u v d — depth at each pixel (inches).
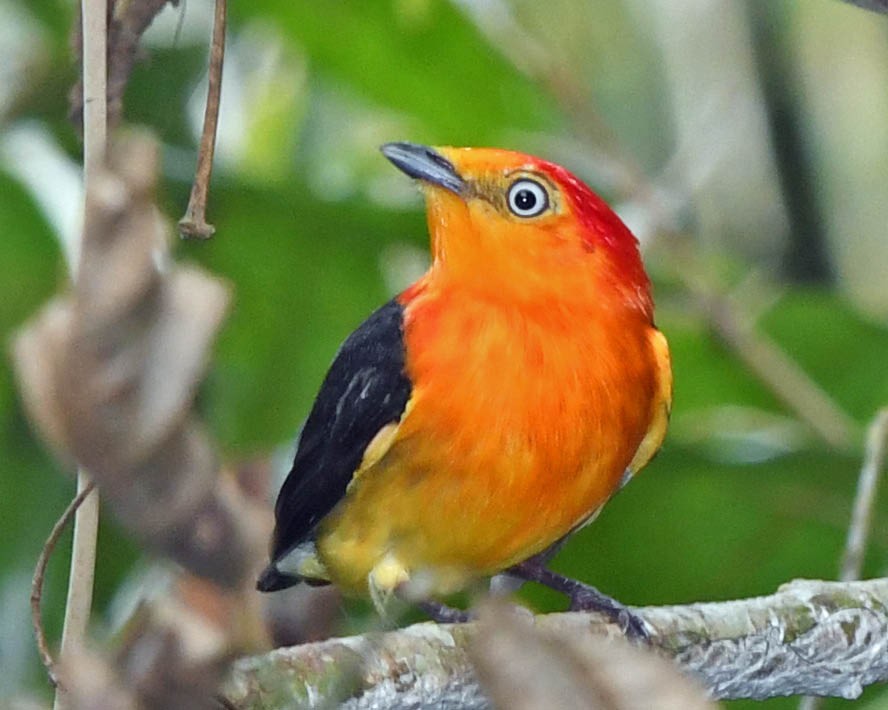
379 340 311.6
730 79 551.5
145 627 127.5
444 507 306.0
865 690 450.6
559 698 139.7
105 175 117.2
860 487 357.4
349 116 533.6
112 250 115.9
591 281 308.3
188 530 124.2
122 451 116.9
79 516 187.2
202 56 426.0
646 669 140.1
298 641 319.0
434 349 301.9
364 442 306.8
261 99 531.2
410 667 272.1
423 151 316.2
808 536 439.2
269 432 457.1
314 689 253.1
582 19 591.2
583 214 311.3
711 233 551.8
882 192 546.0
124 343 115.7
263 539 130.6
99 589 404.8
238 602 130.0
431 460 302.4
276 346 455.5
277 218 432.8
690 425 452.4
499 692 141.2
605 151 468.1
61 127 427.5
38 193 416.2
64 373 114.7
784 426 432.5
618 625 301.4
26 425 421.4
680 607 307.0
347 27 490.9
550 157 503.8
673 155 580.4
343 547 319.0
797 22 548.4
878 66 546.0
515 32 476.1
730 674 302.8
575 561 449.1
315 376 458.6
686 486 426.3
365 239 440.8
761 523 435.5
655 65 590.9
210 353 121.3
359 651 263.7
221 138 513.7
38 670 418.9
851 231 548.1
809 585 313.7
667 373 325.1
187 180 423.2
